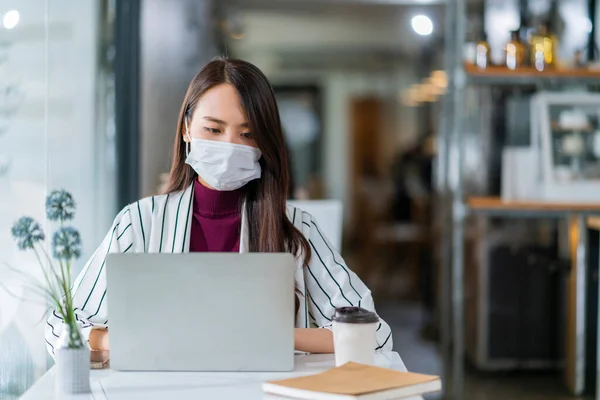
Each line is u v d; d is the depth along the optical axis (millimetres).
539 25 4055
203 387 1436
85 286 1797
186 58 4578
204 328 1533
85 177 3320
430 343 5555
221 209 1870
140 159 3984
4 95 2562
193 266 1521
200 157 1759
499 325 4492
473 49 4246
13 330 2490
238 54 9234
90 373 1543
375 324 1541
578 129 4082
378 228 10609
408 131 11094
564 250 4391
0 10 2559
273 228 1835
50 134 2916
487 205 3902
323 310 1853
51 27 2943
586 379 4062
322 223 2662
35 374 2586
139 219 1846
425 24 5727
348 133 11086
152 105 4148
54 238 1459
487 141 4570
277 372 1545
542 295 4465
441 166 5805
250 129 1763
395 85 10953
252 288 1522
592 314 4004
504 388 4258
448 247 4977
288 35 8477
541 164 4102
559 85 4398
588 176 4047
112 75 3748
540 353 4484
